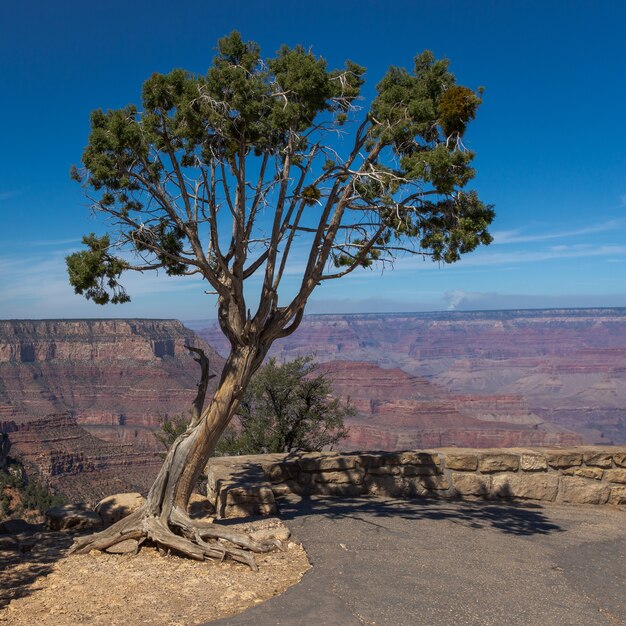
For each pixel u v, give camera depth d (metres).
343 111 12.20
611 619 7.33
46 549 9.73
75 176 10.77
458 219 11.20
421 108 10.88
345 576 8.19
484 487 13.64
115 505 11.41
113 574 8.41
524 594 7.91
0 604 7.48
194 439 9.94
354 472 13.45
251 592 7.71
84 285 10.45
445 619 7.04
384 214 11.45
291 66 10.66
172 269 11.96
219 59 10.94
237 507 11.34
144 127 10.30
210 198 10.45
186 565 8.78
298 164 11.81
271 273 10.70
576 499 13.73
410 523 11.05
